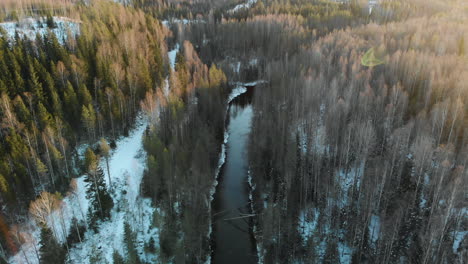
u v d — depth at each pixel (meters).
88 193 58.94
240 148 86.38
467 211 49.81
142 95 91.12
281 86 92.81
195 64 112.12
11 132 61.16
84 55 92.88
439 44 101.94
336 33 133.75
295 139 71.06
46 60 87.12
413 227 49.84
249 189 70.69
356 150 63.88
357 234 50.19
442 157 54.81
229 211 65.00
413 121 65.00
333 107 72.75
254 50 151.75
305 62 108.75
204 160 67.50
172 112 77.56
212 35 158.62
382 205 55.16
